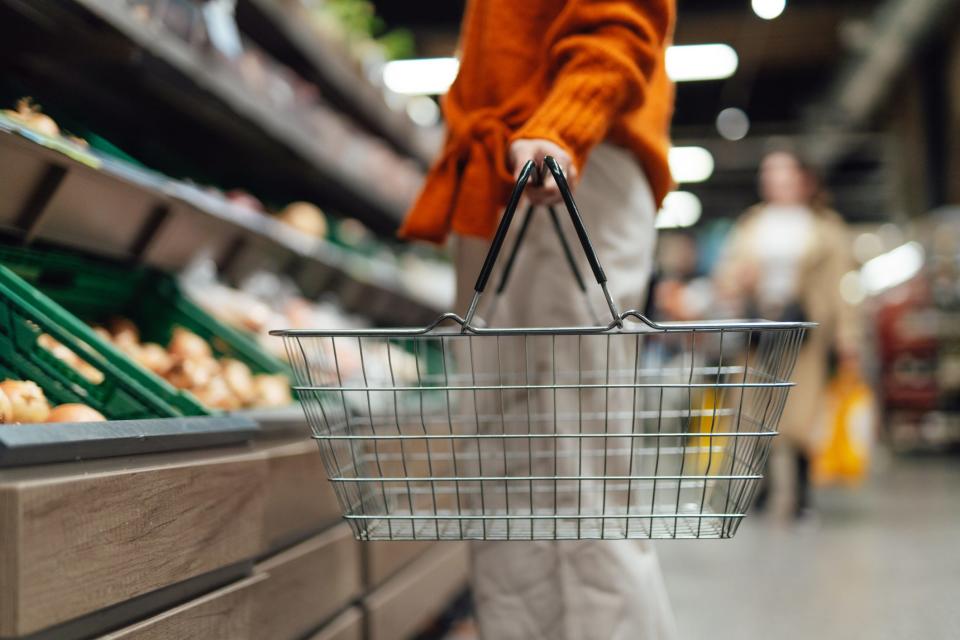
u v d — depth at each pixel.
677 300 6.82
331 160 3.50
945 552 3.56
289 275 3.17
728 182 20.11
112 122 2.74
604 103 1.32
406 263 5.09
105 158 1.76
